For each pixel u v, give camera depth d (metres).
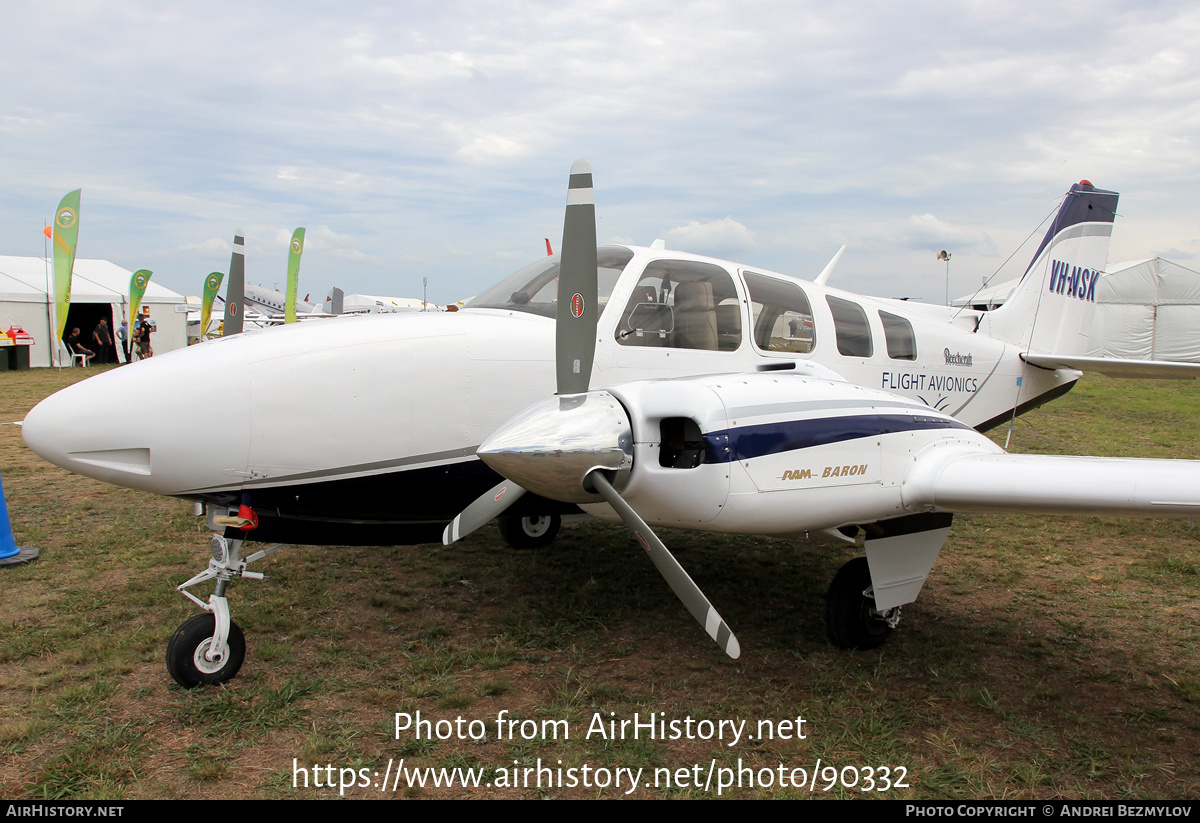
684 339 4.60
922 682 3.78
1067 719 3.41
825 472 3.58
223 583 3.66
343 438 3.76
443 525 4.32
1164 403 16.12
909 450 3.84
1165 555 5.96
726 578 5.34
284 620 4.36
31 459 9.30
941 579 5.41
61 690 3.50
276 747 3.08
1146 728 3.35
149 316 23.20
